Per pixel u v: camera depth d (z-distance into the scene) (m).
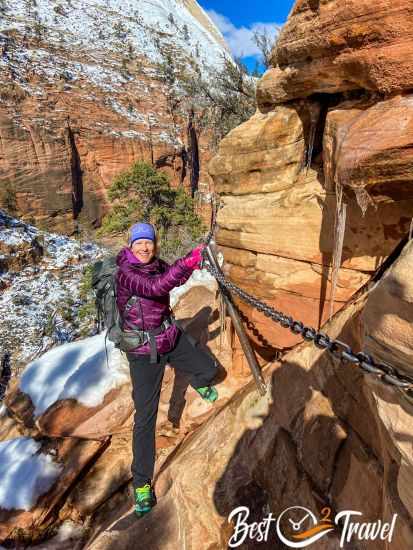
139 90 63.66
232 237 2.95
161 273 2.51
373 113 1.62
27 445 4.06
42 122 49.03
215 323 3.89
